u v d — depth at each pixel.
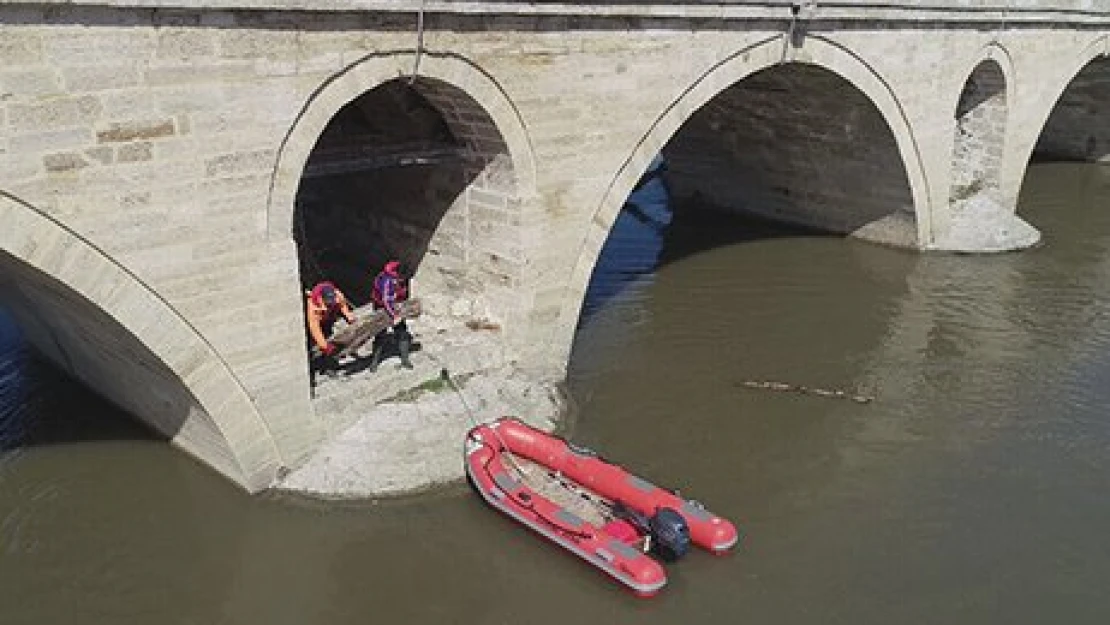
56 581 15.38
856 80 26.84
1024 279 29.98
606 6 18.91
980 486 18.64
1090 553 16.67
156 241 14.47
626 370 23.08
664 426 20.55
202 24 13.98
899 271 30.47
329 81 15.73
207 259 15.12
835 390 22.48
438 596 15.30
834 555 16.42
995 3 29.81
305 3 14.73
